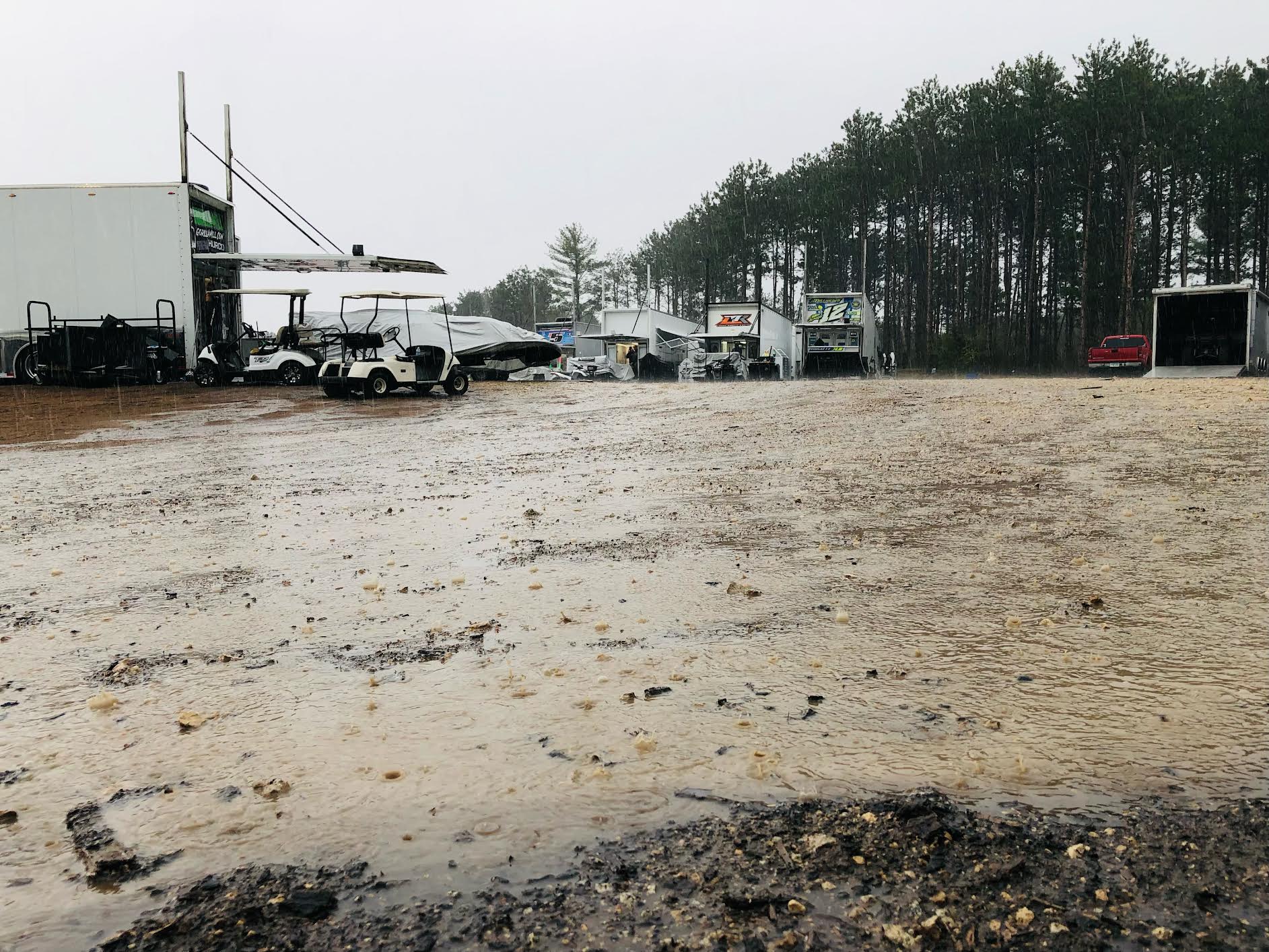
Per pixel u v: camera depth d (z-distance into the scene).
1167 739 2.74
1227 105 47.06
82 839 2.38
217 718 3.20
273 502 8.33
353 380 22.22
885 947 1.83
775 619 4.15
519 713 3.14
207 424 16.97
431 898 2.06
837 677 3.38
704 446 11.79
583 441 13.08
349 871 2.18
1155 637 3.70
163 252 26.61
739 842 2.24
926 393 17.44
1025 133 52.25
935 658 3.56
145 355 25.91
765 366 38.53
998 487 7.61
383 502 8.16
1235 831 2.20
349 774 2.71
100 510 8.09
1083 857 2.11
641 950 1.85
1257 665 3.33
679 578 5.00
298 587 5.09
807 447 11.02
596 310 100.19
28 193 26.52
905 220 67.00
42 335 26.48
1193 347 27.17
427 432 15.04
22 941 1.95
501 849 2.26
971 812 2.34
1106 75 47.75
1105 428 11.14
